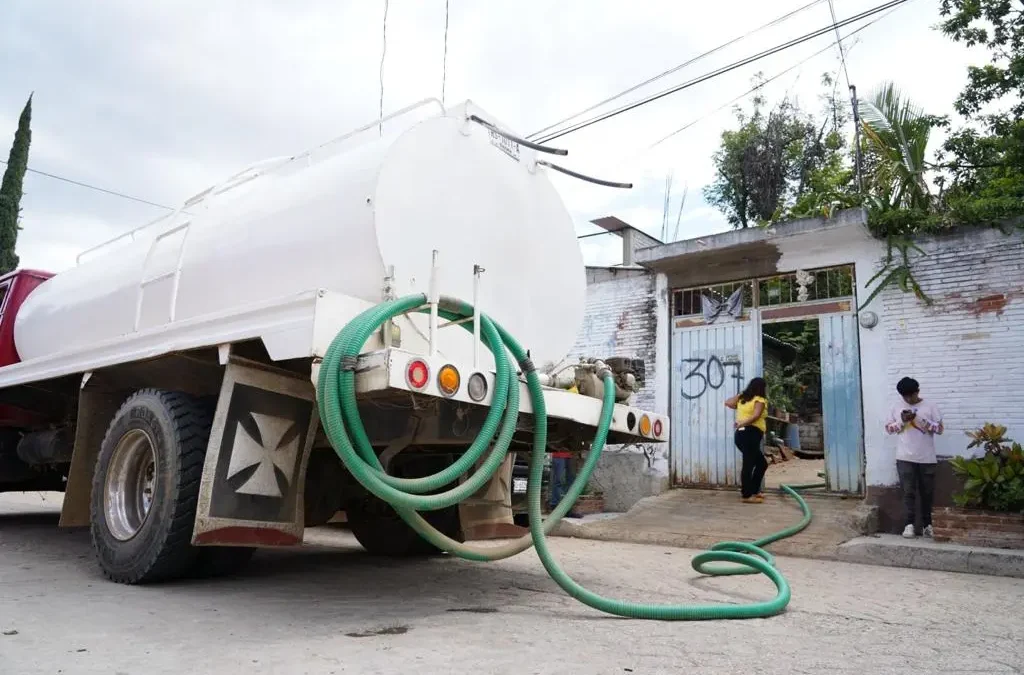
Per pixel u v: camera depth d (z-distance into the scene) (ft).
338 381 10.29
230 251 14.64
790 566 20.08
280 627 10.70
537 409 12.16
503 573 16.55
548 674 8.50
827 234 28.53
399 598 13.25
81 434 16.21
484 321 11.75
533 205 16.19
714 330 31.73
